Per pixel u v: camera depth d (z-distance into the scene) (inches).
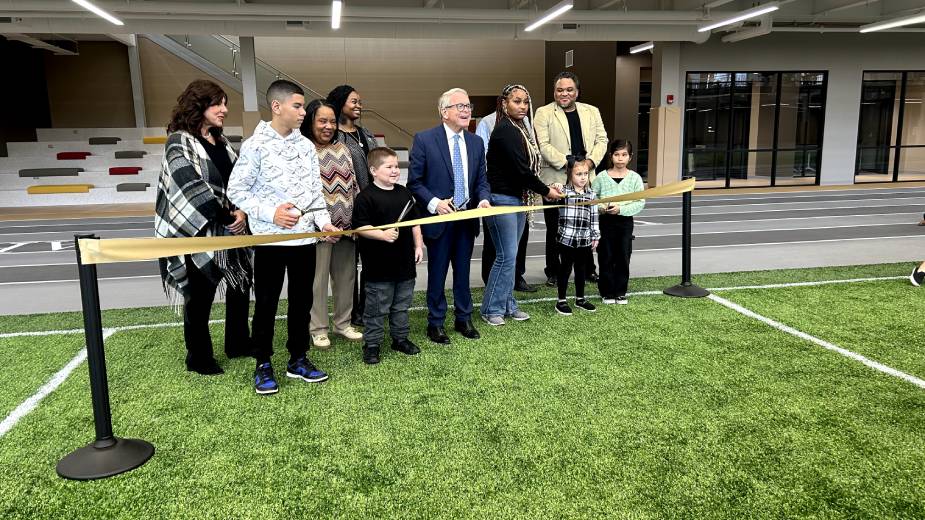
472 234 162.7
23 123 654.5
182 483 96.3
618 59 735.7
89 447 102.6
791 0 442.6
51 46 615.8
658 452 103.4
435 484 95.0
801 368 139.2
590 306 187.9
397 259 144.4
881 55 618.5
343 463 101.5
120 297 216.4
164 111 720.3
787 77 613.6
